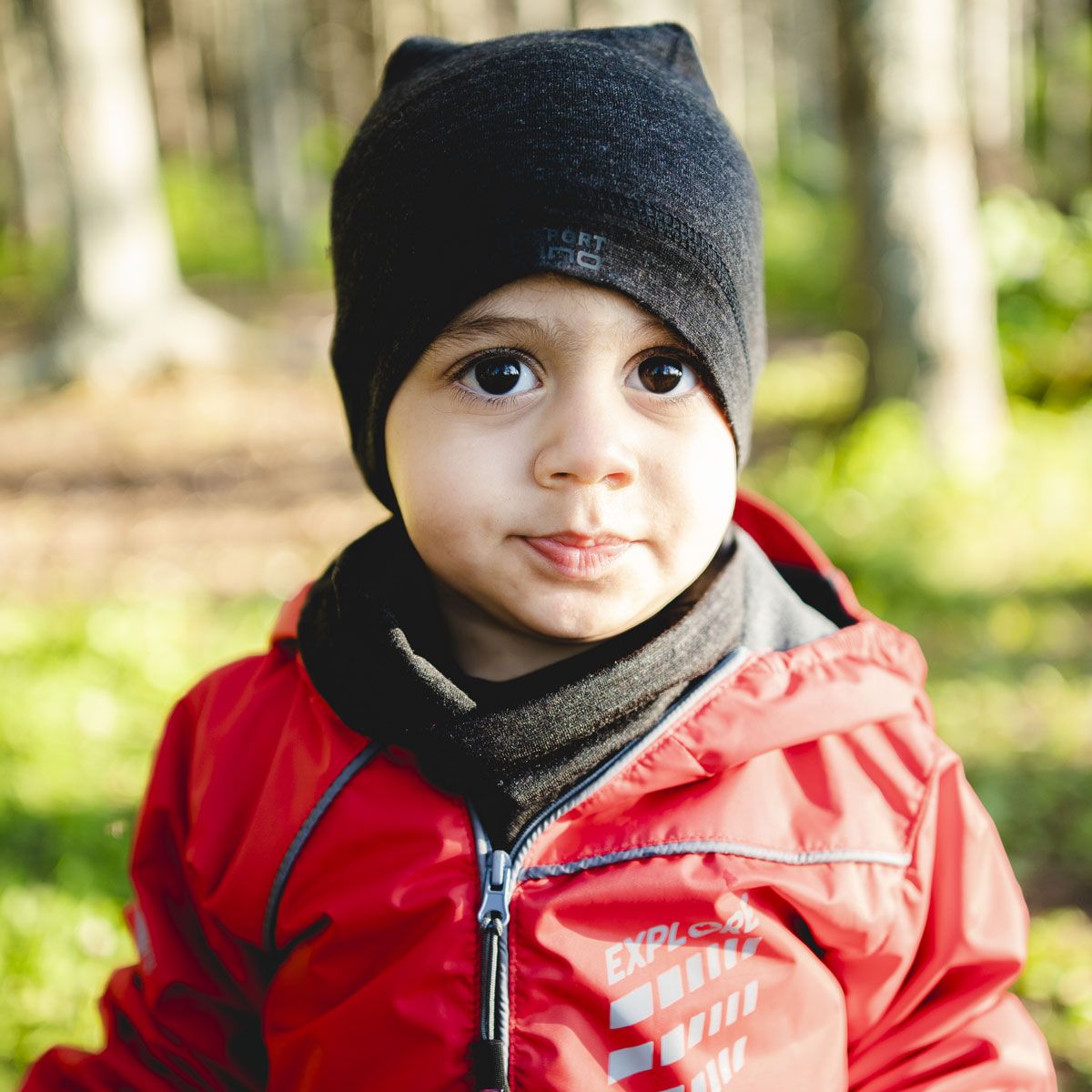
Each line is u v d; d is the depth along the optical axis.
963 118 6.59
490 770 1.15
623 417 1.07
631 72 1.15
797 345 11.64
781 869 1.18
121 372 10.70
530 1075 1.13
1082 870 3.33
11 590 6.23
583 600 1.07
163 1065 1.34
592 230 1.06
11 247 19.28
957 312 6.50
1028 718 4.16
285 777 1.28
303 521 7.26
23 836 3.45
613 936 1.15
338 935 1.20
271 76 18.55
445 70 1.19
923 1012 1.25
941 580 5.24
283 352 11.64
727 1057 1.14
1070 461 6.48
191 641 5.16
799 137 25.69
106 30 10.69
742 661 1.25
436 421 1.10
